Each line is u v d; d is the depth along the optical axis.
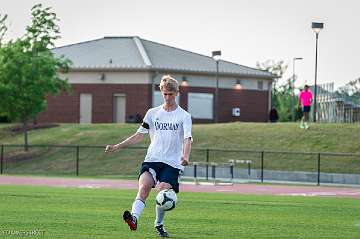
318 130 105.50
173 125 24.09
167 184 23.94
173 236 25.89
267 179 88.81
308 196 54.75
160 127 24.16
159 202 23.83
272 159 95.94
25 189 54.19
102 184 66.56
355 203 46.44
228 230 28.36
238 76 155.50
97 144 109.31
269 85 160.50
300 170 91.81
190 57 155.75
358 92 133.88
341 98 135.25
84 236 25.44
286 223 31.70
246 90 157.00
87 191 53.38
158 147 24.12
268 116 159.75
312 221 32.97
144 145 104.19
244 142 104.06
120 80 145.50
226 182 78.31
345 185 80.31
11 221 29.81
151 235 25.91
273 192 60.34
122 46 154.12
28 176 82.44
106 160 99.88
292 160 95.31
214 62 156.50
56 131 117.94
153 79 144.62
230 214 35.59
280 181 85.75
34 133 118.62
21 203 39.47
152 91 144.50
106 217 32.09
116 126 119.19
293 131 106.00
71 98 147.75
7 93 108.12
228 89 154.75
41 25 112.31
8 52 109.44
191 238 25.48
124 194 50.03
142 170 24.03
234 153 99.06
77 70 146.62
